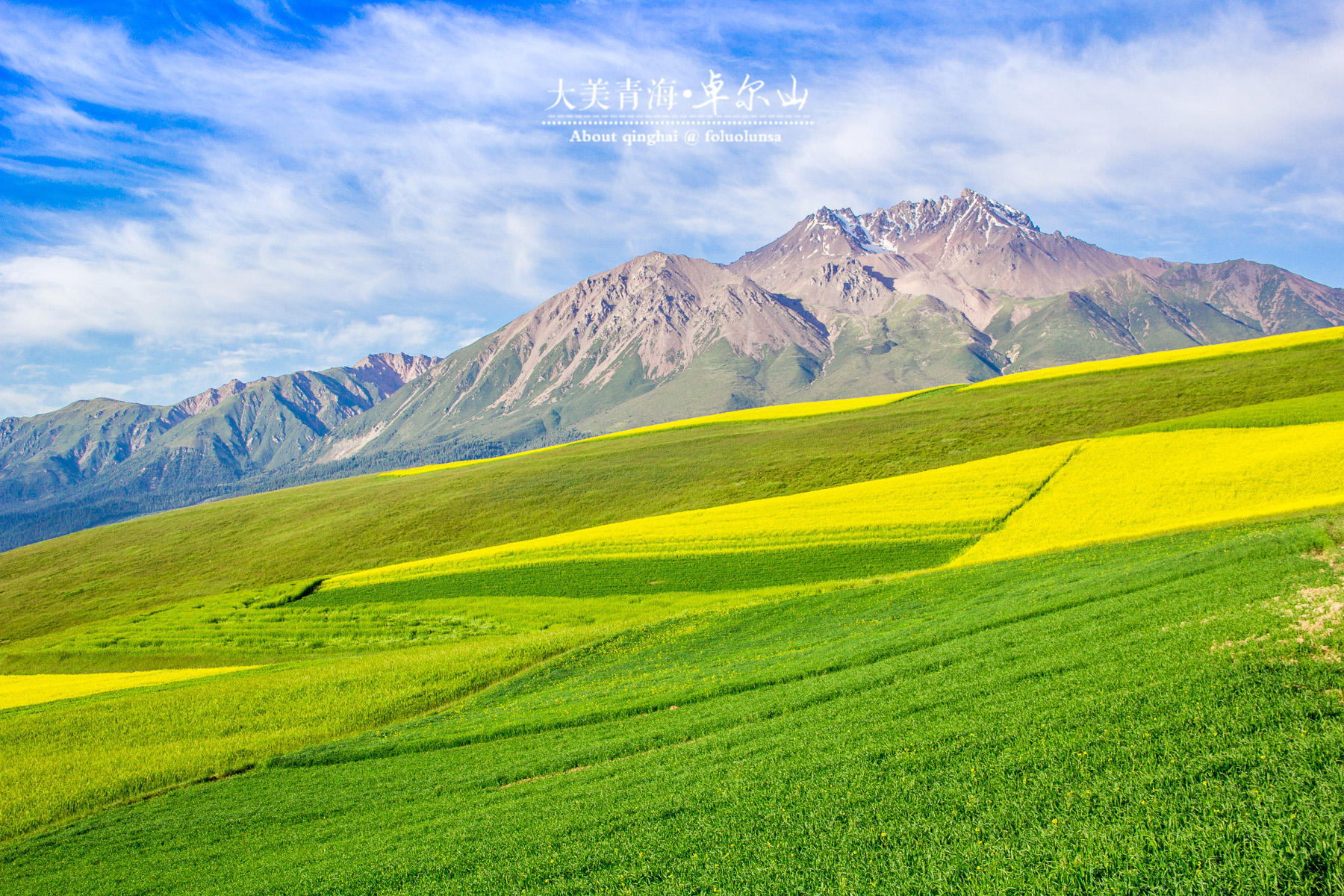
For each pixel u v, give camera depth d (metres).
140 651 57.88
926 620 31.95
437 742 28.50
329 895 16.53
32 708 39.53
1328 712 12.64
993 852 11.45
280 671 42.47
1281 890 9.15
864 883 11.64
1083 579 31.55
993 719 16.70
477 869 15.98
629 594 51.41
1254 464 50.56
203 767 29.66
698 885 12.92
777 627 36.88
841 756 16.97
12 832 26.19
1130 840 10.72
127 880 21.00
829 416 113.19
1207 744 12.70
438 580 61.78
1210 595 22.08
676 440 113.94
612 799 18.25
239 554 88.81
